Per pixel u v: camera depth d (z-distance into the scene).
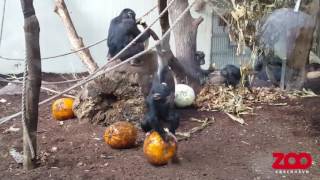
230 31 5.82
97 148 4.15
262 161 3.82
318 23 6.07
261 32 5.50
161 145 3.62
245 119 5.01
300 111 5.27
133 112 4.76
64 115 5.02
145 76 4.82
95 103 4.80
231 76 6.09
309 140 4.36
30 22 3.46
